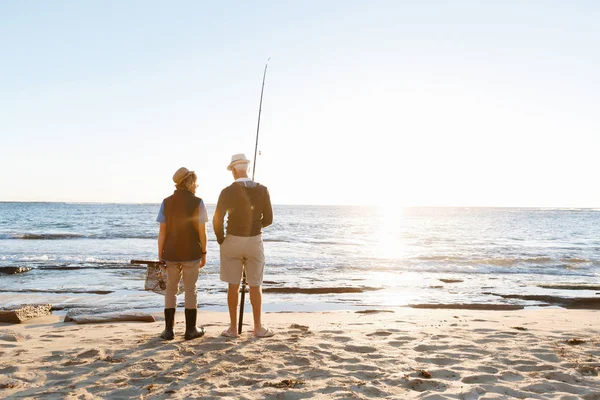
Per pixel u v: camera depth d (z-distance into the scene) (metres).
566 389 3.56
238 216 4.91
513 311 8.75
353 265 17.34
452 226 57.25
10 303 9.20
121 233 33.22
